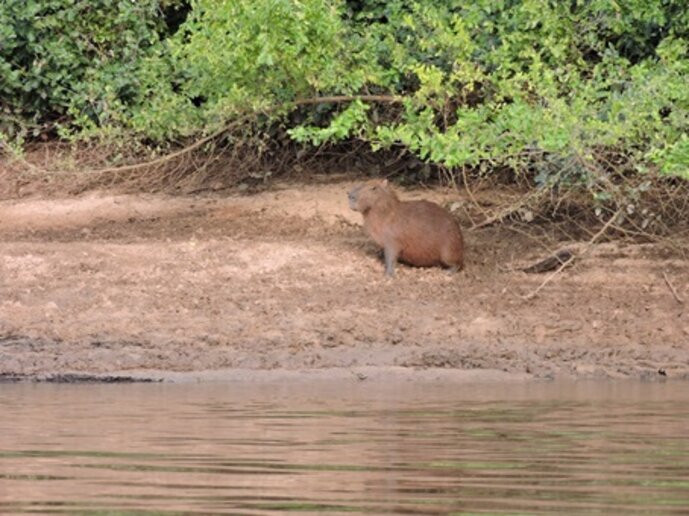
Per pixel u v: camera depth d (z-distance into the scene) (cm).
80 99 2369
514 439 1191
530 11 2083
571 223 2170
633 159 1928
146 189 2369
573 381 1662
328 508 884
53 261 2031
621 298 1947
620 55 2192
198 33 2114
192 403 1448
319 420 1313
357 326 1838
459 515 862
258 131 2275
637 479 998
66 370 1688
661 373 1705
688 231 2102
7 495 933
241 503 902
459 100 2194
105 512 870
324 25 2072
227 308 1898
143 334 1816
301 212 2247
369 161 2364
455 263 2042
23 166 2422
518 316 1886
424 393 1538
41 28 2423
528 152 2058
